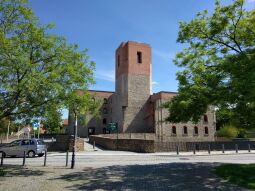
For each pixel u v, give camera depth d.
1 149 25.50
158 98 59.81
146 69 67.94
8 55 12.34
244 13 13.90
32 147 25.73
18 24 13.58
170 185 11.23
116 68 72.12
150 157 24.86
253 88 10.41
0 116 13.67
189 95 13.62
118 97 68.38
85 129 73.00
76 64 14.42
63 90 13.71
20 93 13.16
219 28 13.90
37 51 13.66
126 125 63.66
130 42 67.38
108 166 17.41
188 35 14.87
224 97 12.27
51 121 15.27
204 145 33.22
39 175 13.94
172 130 57.78
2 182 11.98
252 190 10.17
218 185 11.09
